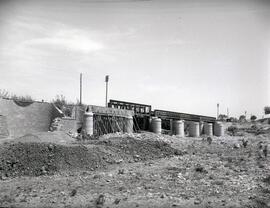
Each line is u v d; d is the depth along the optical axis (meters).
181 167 18.55
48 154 17.22
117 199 11.77
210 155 23.69
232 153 24.89
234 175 16.62
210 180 15.42
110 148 20.92
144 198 12.17
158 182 14.74
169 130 37.56
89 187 13.61
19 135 25.56
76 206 11.05
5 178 15.33
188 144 28.20
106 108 29.34
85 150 18.66
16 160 16.47
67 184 14.08
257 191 13.48
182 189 13.65
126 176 15.84
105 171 17.05
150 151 22.45
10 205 11.03
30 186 13.72
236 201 12.03
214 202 11.86
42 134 22.23
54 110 27.91
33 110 26.97
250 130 48.47
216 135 42.38
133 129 33.53
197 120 42.84
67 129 26.56
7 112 25.42
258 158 22.09
